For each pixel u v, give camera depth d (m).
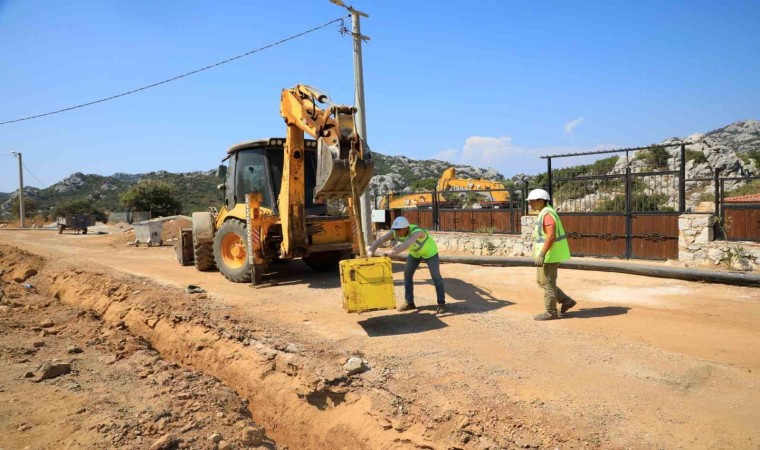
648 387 4.68
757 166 20.08
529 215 14.27
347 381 5.23
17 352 6.91
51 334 8.20
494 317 7.21
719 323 6.54
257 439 4.81
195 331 7.39
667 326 6.49
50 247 22.20
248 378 6.12
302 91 9.38
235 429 4.87
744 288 8.41
